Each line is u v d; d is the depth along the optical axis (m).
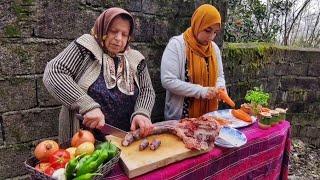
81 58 1.76
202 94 2.28
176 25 2.85
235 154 2.00
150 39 2.71
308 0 6.28
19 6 2.05
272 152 2.29
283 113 2.45
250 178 2.20
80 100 1.63
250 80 3.78
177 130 1.81
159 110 2.92
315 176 3.74
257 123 2.38
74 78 1.77
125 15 1.73
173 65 2.35
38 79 2.22
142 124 1.74
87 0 2.31
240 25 4.89
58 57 1.74
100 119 1.60
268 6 5.70
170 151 1.65
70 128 1.88
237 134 2.05
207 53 2.44
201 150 1.74
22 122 2.21
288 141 2.54
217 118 2.29
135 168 1.47
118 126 1.86
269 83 4.07
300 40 6.64
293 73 4.27
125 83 1.86
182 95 2.36
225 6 3.15
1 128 2.13
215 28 2.31
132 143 1.70
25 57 2.13
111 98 1.79
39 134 2.30
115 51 1.79
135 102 1.92
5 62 2.07
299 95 4.38
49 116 2.32
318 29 6.67
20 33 2.09
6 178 2.21
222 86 2.49
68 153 1.39
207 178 1.83
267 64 3.95
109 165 1.36
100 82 1.77
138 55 1.96
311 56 4.26
